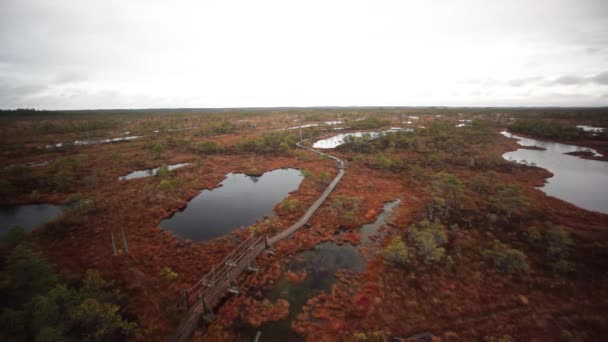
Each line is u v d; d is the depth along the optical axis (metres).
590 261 17.31
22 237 18.69
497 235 21.03
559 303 13.96
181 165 46.38
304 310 14.29
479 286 15.52
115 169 41.88
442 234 19.86
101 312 11.01
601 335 11.85
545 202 27.94
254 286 16.28
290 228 23.12
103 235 21.97
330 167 43.72
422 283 16.05
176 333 12.29
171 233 22.86
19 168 36.91
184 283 16.39
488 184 31.28
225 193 33.81
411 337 12.39
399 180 36.12
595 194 31.66
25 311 10.43
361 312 13.97
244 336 12.71
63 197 30.39
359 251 20.11
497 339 11.88
